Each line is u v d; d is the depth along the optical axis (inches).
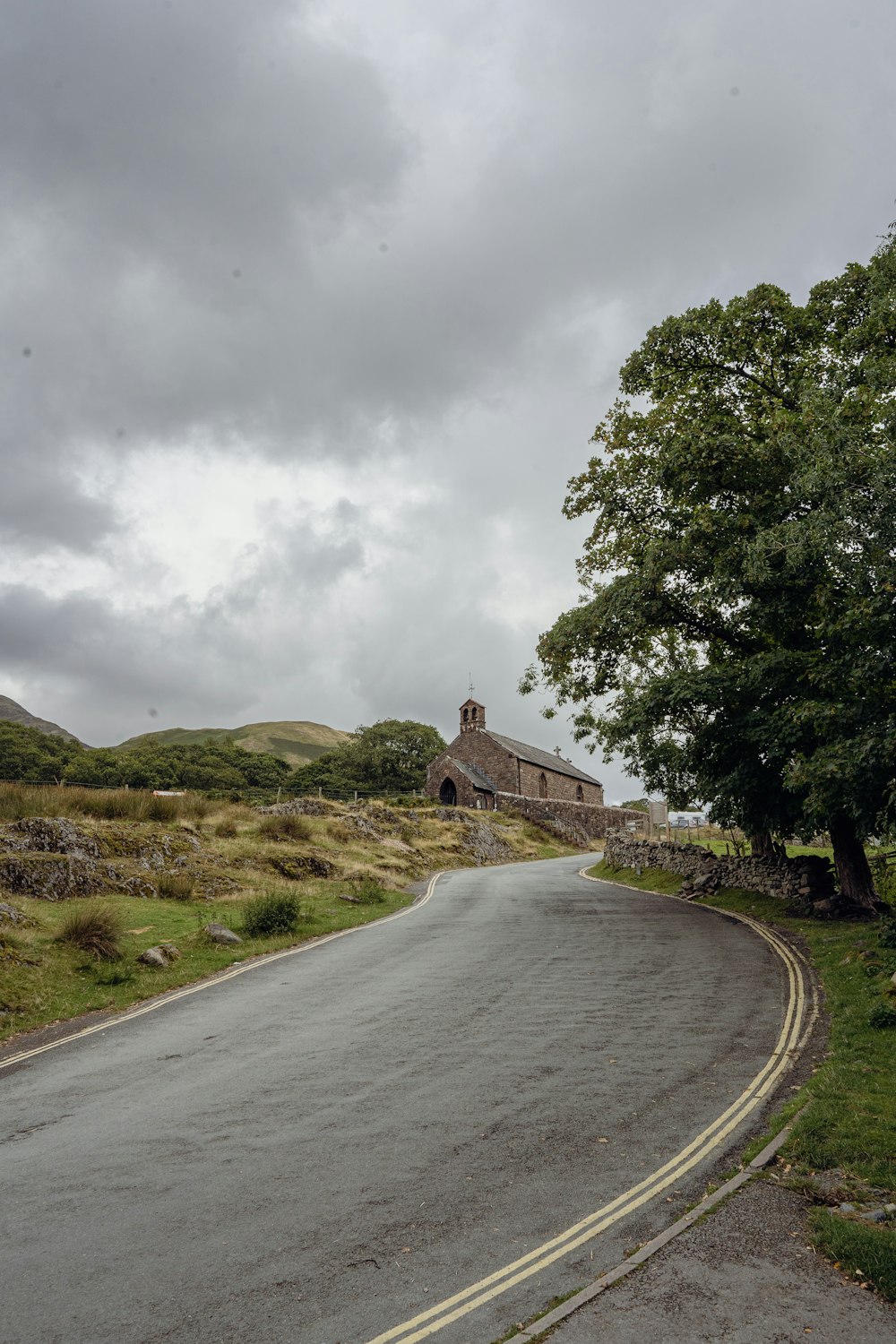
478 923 861.2
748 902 895.7
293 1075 383.2
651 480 842.2
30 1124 339.9
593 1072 366.3
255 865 1105.4
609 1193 250.2
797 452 635.5
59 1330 192.1
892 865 826.8
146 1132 322.0
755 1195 244.4
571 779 3570.4
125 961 653.9
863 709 604.1
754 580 679.7
